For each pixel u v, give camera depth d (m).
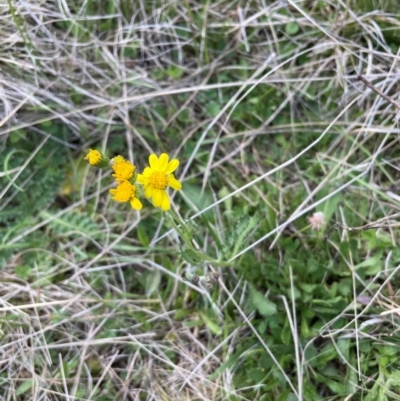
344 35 0.40
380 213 0.36
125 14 0.42
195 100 0.41
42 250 0.38
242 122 0.40
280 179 0.39
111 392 0.34
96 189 0.40
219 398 0.33
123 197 0.27
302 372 0.32
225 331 0.34
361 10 0.40
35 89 0.39
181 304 0.37
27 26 0.40
